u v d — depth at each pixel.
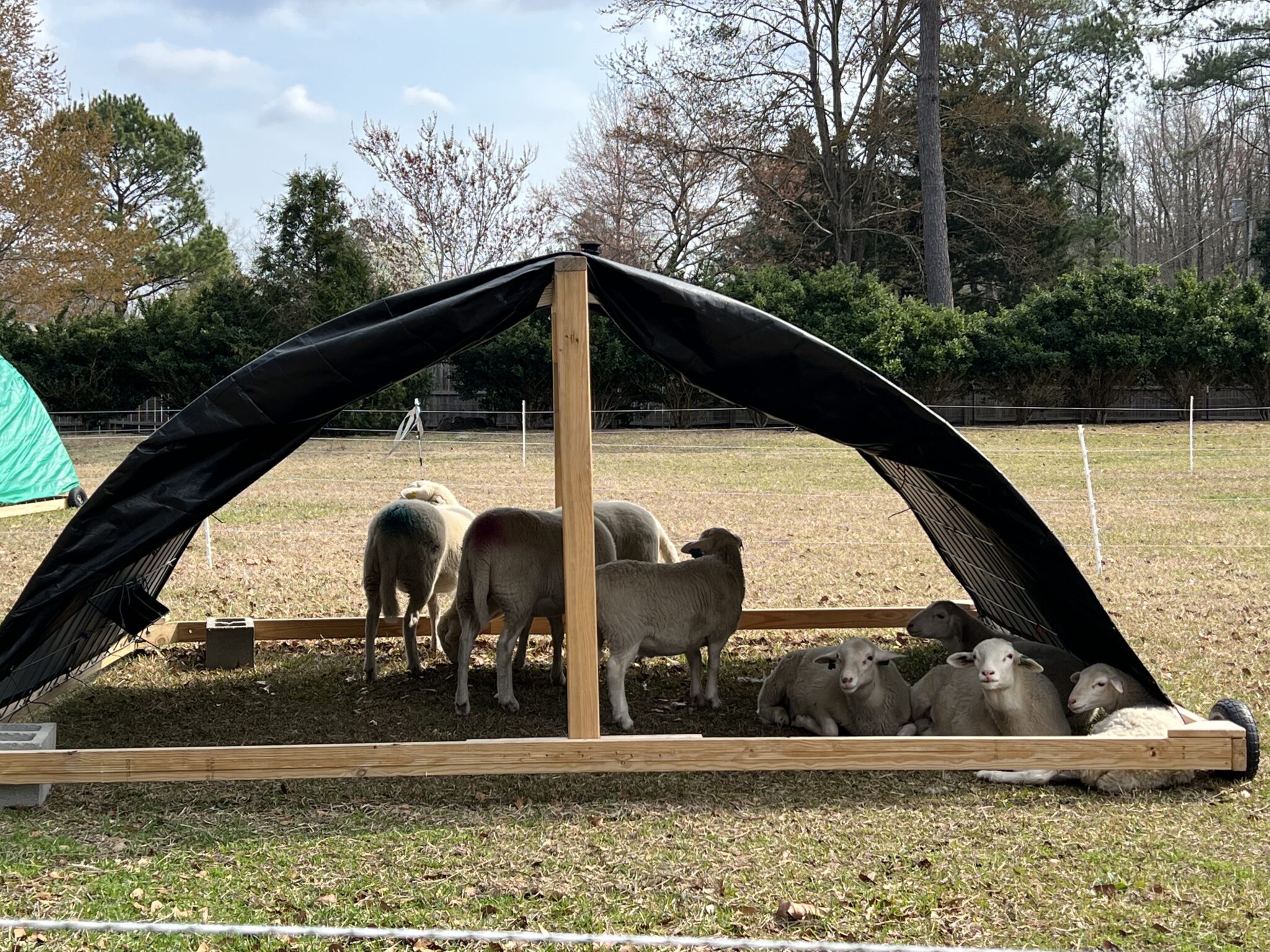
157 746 6.12
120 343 32.19
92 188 35.09
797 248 39.84
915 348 31.38
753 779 5.54
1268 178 54.94
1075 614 5.88
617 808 5.14
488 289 5.47
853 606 10.01
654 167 40.69
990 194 38.91
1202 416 31.33
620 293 5.54
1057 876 4.39
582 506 5.26
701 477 19.59
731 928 3.97
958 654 5.72
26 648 5.44
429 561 7.44
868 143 38.44
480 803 5.21
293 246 32.47
